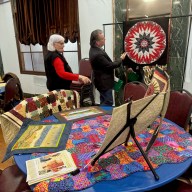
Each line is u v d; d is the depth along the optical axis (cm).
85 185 85
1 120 138
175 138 122
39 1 387
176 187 116
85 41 369
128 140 110
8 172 131
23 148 115
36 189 85
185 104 159
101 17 335
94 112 169
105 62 254
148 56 279
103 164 99
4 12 462
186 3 258
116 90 310
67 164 99
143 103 88
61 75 210
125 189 83
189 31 257
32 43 422
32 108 159
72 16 360
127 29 284
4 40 494
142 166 97
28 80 487
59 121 152
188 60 271
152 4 282
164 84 116
